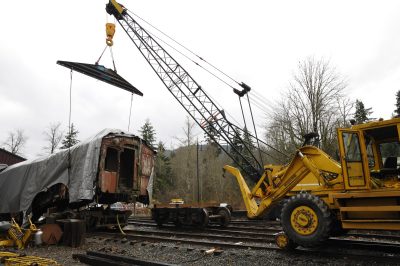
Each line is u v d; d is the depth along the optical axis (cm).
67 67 1588
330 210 781
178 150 5741
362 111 4391
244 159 1869
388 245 838
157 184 5788
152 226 1742
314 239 761
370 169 803
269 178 977
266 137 3975
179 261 775
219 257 803
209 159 5428
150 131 6475
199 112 2078
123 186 1448
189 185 5234
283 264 718
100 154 1308
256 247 885
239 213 2298
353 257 729
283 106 3328
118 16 2294
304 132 3127
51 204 1523
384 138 802
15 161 3055
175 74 2166
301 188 1068
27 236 971
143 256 841
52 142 5703
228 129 1977
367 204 734
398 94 4431
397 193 680
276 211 1817
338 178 812
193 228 1521
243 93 1941
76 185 1284
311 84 3166
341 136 782
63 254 882
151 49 2231
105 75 1712
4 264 690
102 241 1111
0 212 1606
